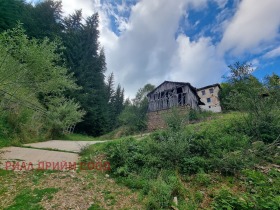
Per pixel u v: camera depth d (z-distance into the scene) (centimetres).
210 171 689
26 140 1192
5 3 1762
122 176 692
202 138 886
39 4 3291
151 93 3591
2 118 1126
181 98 3209
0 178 587
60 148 1105
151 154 789
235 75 1220
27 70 906
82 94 3170
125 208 481
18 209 437
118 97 6888
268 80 1109
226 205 473
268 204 461
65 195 519
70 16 4022
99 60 4247
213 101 4625
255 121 1012
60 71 1152
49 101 1652
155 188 538
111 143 1009
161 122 3120
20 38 924
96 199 517
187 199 531
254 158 753
